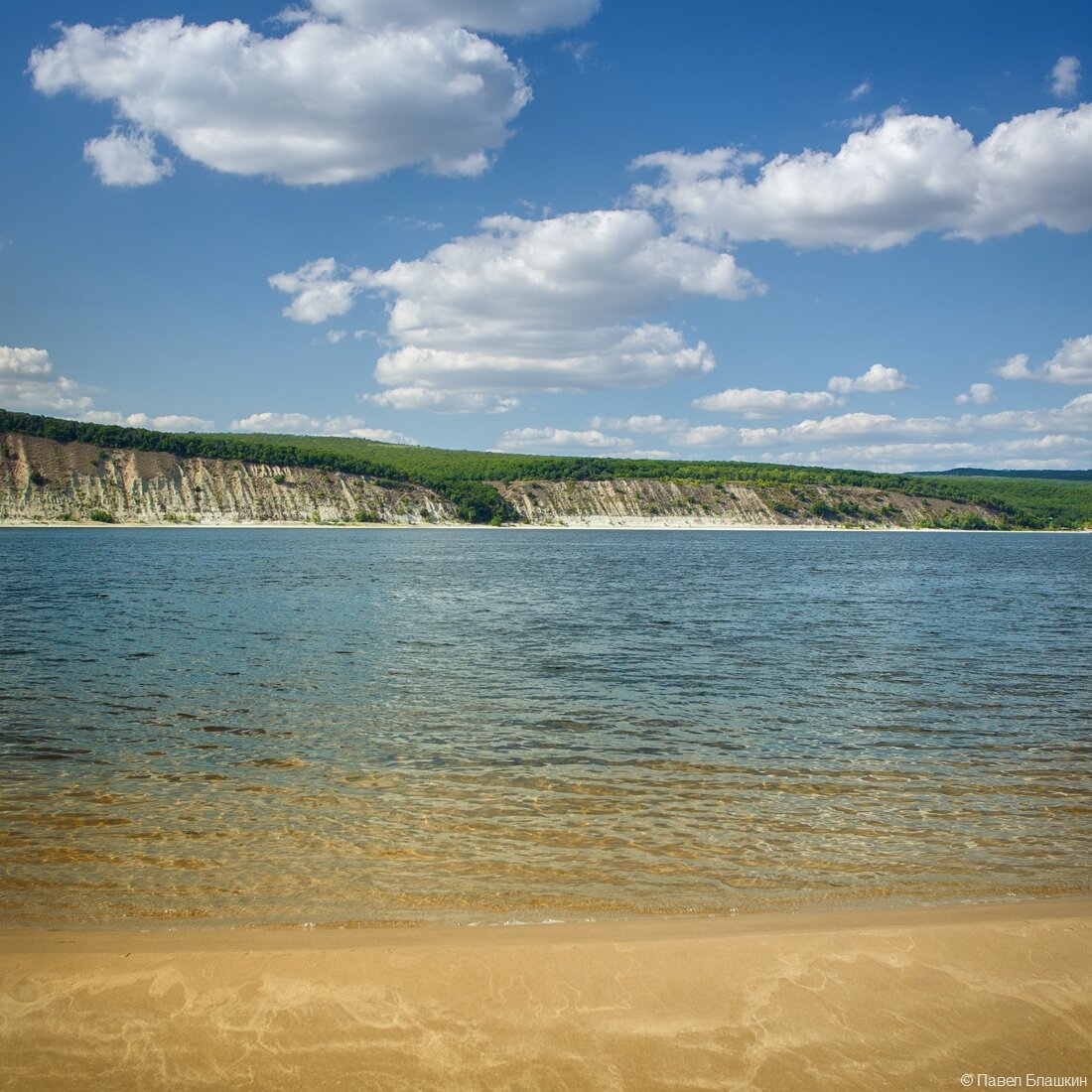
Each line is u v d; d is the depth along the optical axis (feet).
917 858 32.09
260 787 40.37
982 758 46.88
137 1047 18.01
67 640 87.97
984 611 130.00
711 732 52.65
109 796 38.83
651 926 25.17
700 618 115.85
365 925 25.31
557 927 25.05
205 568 209.36
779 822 36.17
